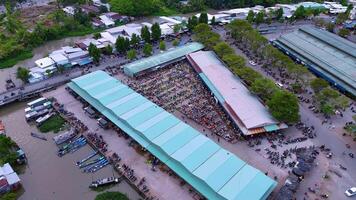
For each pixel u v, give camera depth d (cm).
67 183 12038
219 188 10662
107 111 14900
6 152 12662
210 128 14425
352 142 13838
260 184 10838
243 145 13525
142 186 11650
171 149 12288
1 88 17625
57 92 17200
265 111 14900
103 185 11919
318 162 12700
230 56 18800
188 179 11338
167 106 15875
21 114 15988
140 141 13100
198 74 18412
